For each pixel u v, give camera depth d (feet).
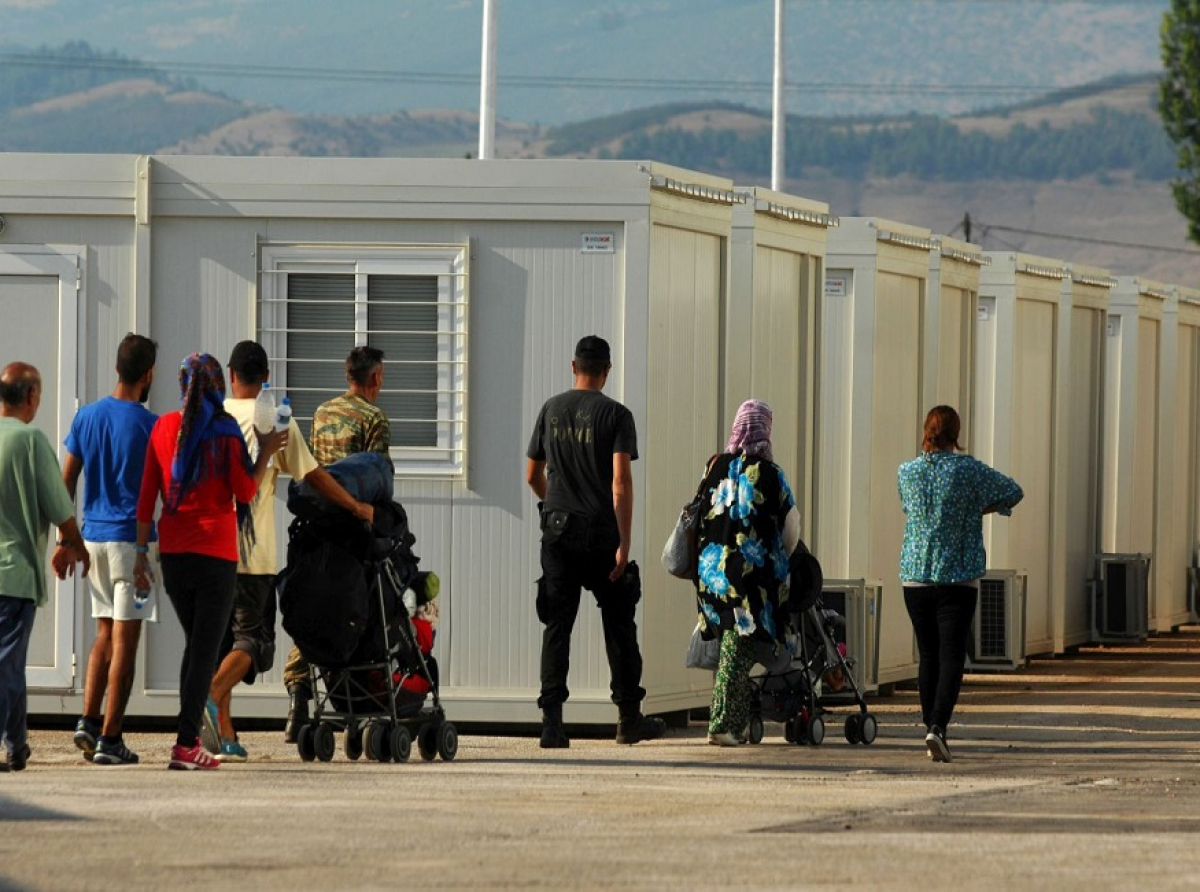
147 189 161.79
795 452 188.34
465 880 87.66
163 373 162.81
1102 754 150.51
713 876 89.15
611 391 159.53
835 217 197.57
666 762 139.85
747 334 175.73
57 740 155.74
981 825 106.52
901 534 207.31
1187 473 308.60
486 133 257.34
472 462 161.27
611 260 159.74
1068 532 259.39
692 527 152.05
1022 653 233.55
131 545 130.21
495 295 160.86
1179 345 301.43
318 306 162.71
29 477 125.49
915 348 209.36
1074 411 260.42
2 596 125.70
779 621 150.92
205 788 116.88
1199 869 92.79
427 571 149.18
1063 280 250.37
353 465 132.87
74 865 90.48
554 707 147.43
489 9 256.52
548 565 147.13
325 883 86.74
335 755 143.64
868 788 124.06
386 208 160.97
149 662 163.32
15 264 163.43
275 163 161.99
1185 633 296.51
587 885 86.79
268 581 136.05
